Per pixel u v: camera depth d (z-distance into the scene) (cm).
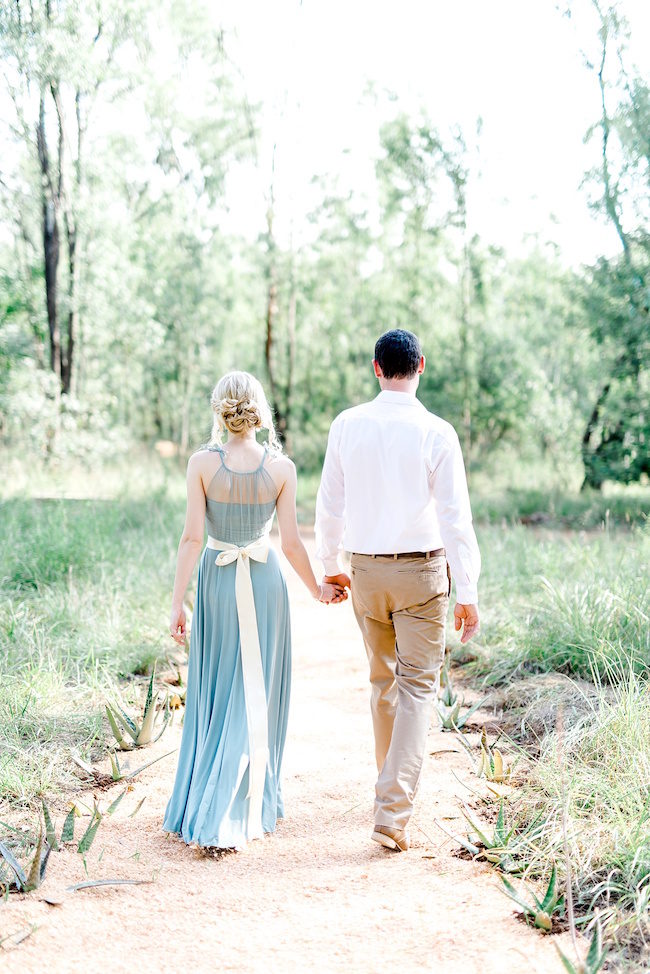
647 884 277
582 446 1656
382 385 337
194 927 266
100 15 1495
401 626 331
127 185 2162
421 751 322
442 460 320
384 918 271
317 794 375
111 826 338
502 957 246
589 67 1387
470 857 312
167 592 688
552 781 347
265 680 337
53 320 1727
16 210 1908
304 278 2306
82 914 272
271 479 337
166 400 2936
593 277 1480
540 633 554
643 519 1298
